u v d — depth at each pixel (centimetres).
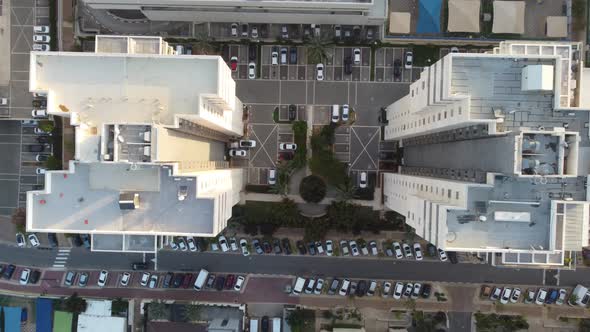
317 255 8712
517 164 3906
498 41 8369
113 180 4381
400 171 8038
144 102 4453
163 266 8825
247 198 8544
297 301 8681
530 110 4241
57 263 8856
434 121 5188
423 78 5253
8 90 8425
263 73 8606
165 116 4459
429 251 8588
